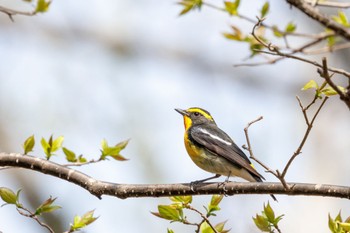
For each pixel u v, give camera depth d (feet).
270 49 31.71
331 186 28.86
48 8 35.91
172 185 31.40
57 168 32.58
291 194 29.55
